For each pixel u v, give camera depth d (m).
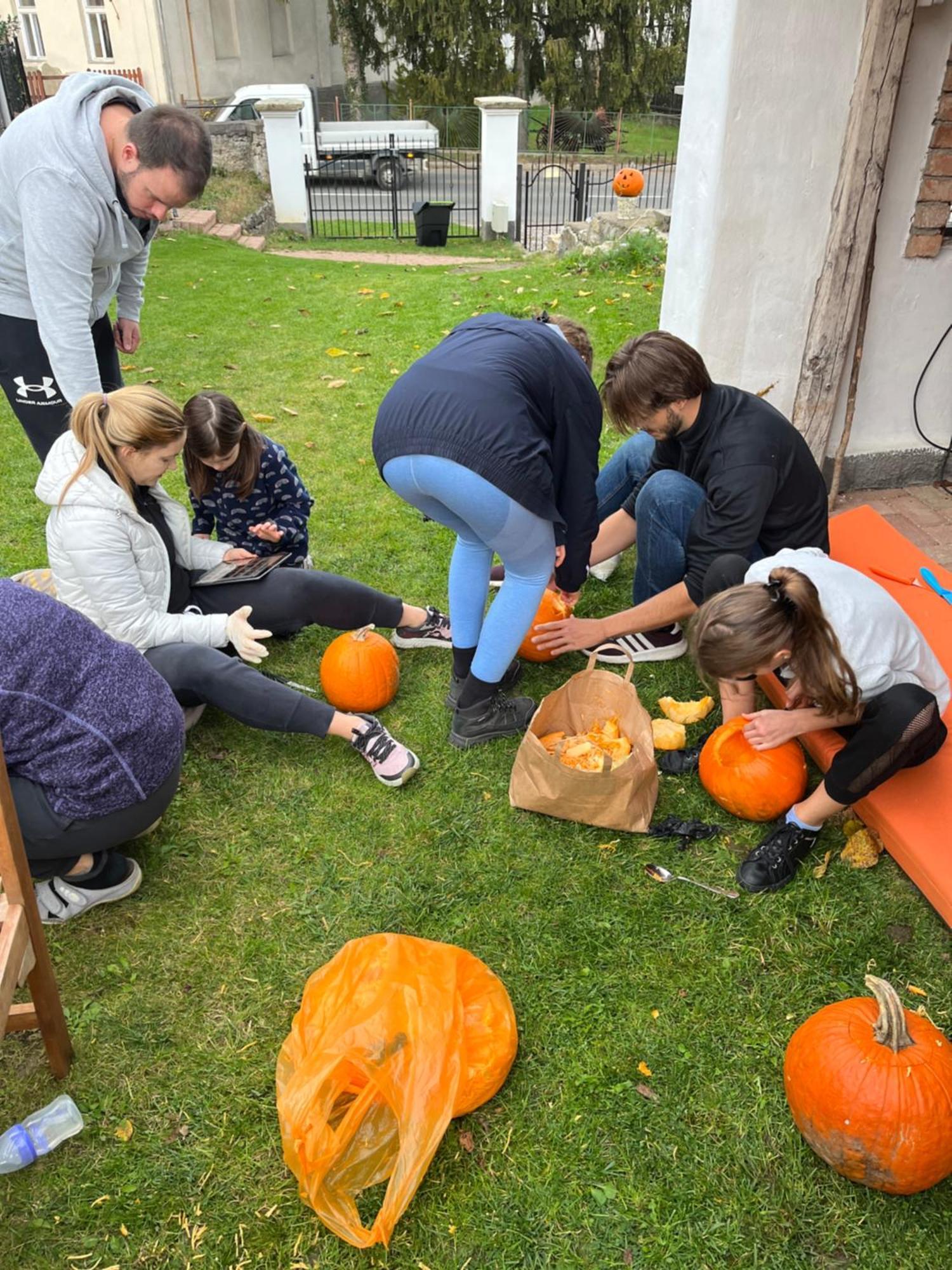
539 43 29.12
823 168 4.29
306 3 27.22
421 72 28.33
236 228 13.66
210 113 21.08
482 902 2.62
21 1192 1.98
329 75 29.27
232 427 3.35
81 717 2.22
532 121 29.66
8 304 3.31
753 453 2.97
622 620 3.22
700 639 2.38
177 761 2.47
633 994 2.36
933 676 2.57
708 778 2.87
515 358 2.61
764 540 3.21
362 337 7.59
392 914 2.59
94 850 2.43
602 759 2.81
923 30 4.07
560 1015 2.31
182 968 2.45
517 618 2.91
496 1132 2.07
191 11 22.19
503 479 2.51
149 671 2.39
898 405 4.93
